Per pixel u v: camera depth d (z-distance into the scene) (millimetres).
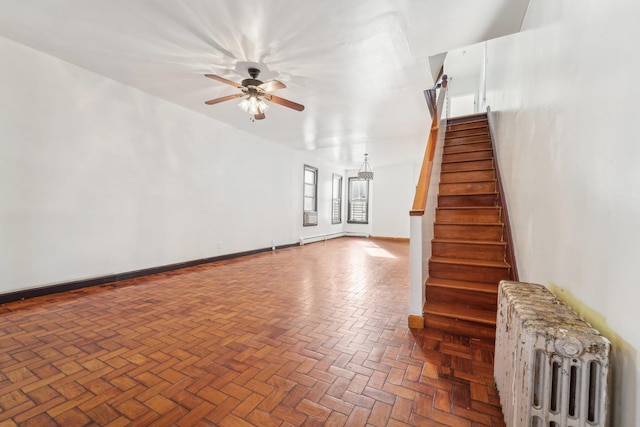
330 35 2445
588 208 1108
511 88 2820
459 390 1593
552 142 1540
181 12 2191
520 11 2168
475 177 3617
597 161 1052
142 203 3875
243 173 5613
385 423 1350
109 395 1511
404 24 2301
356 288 3555
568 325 999
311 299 3113
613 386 897
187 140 4445
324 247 7367
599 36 1063
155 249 4070
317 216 8500
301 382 1646
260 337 2201
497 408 1451
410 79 3268
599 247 1018
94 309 2699
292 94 3693
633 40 848
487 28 2375
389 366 1824
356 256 5953
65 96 3082
